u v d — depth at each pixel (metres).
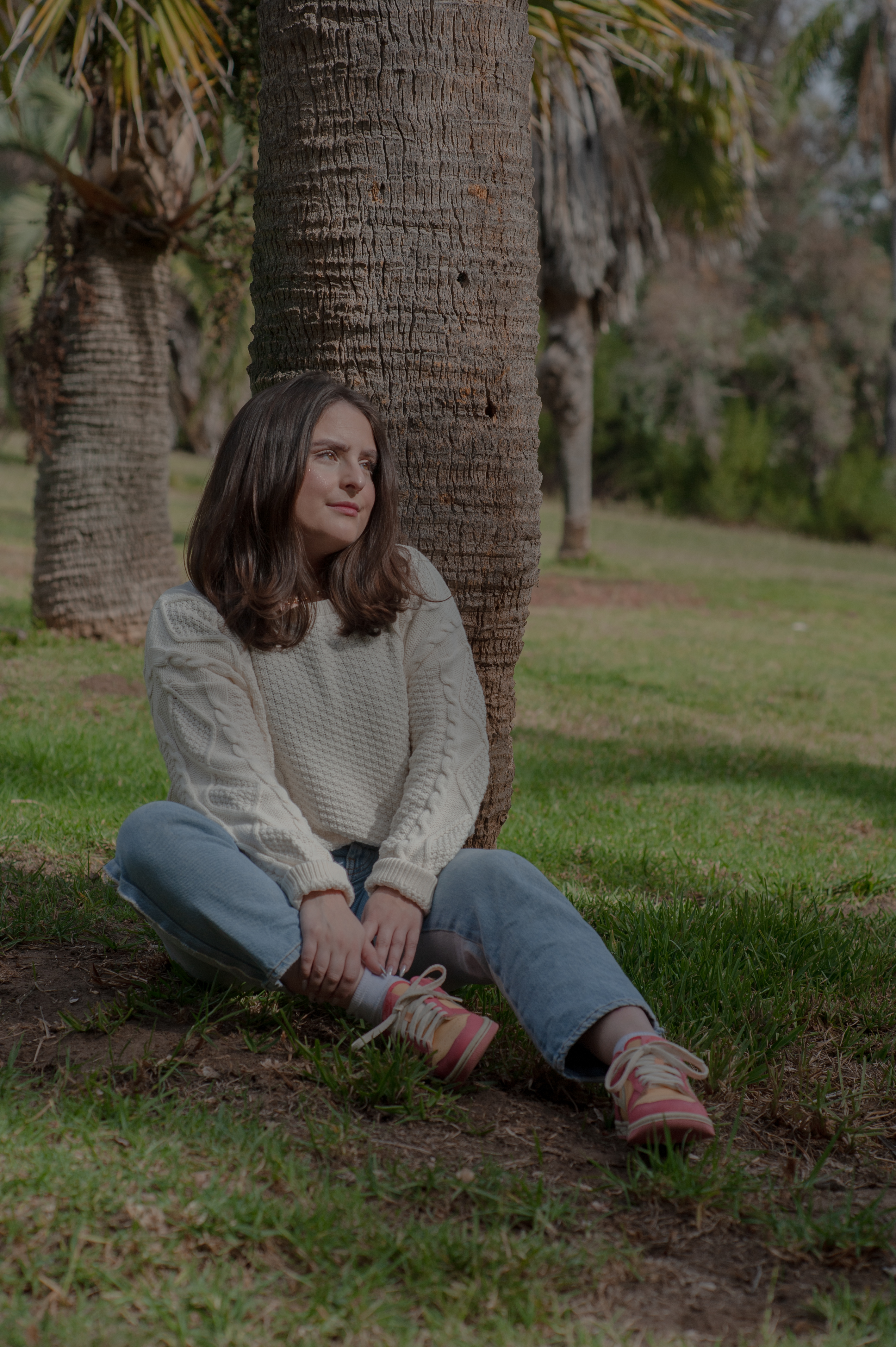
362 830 2.24
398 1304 1.53
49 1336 1.42
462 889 2.14
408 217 2.62
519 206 2.73
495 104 2.67
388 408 2.67
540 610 12.91
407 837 2.16
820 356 30.16
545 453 32.59
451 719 2.27
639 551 22.09
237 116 7.00
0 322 15.55
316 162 2.64
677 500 31.36
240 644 2.21
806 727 7.41
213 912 2.07
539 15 5.86
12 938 2.72
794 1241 1.74
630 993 1.97
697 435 30.62
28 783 4.32
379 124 2.60
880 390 31.50
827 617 14.38
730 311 29.66
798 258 30.48
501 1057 2.28
